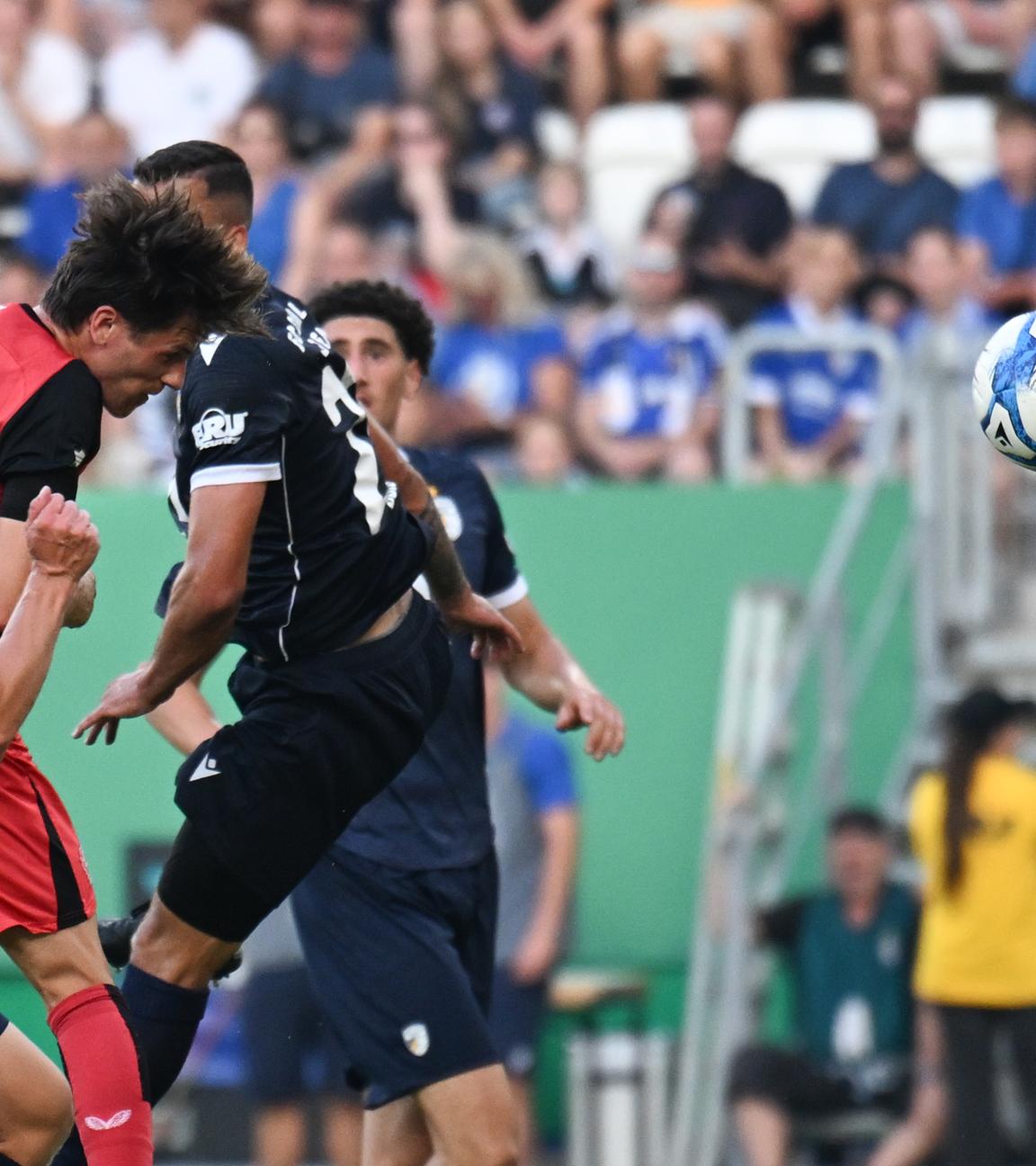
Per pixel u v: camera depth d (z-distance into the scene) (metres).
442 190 35.16
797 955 25.73
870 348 30.02
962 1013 24.00
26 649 11.73
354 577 12.84
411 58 37.19
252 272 12.41
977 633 28.45
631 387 31.50
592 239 34.72
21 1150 12.98
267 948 23.89
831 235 32.53
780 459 31.08
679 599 28.75
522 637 16.50
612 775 28.56
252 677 13.25
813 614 26.77
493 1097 15.53
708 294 33.28
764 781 26.97
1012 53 38.78
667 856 28.42
